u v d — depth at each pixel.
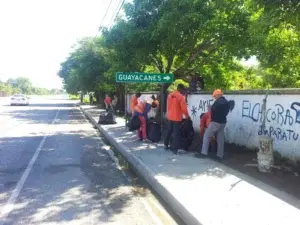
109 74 25.34
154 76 14.45
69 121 24.28
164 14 12.52
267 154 7.64
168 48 14.30
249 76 20.31
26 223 5.19
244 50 13.91
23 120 24.19
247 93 10.15
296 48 12.66
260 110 9.59
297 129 8.16
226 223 4.75
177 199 5.80
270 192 6.16
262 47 13.05
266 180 7.01
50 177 7.95
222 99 9.03
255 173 7.57
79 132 17.41
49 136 15.45
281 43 12.73
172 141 10.28
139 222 5.34
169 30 12.52
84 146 12.76
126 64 15.33
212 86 18.28
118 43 14.47
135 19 14.00
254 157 9.23
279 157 8.77
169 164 8.59
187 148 10.43
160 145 11.70
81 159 10.20
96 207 5.98
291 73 14.45
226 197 5.90
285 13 6.75
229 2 13.04
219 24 13.27
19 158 10.12
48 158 10.21
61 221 5.29
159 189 6.82
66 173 8.38
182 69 16.67
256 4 6.82
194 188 6.45
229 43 13.84
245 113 10.32
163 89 15.34
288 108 8.48
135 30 13.65
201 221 4.82
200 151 10.38
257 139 9.75
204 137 9.33
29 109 40.09
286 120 8.53
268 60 13.32
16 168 8.80
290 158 8.37
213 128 9.02
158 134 12.42
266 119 9.31
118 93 34.09
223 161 8.95
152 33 12.94
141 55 14.44
